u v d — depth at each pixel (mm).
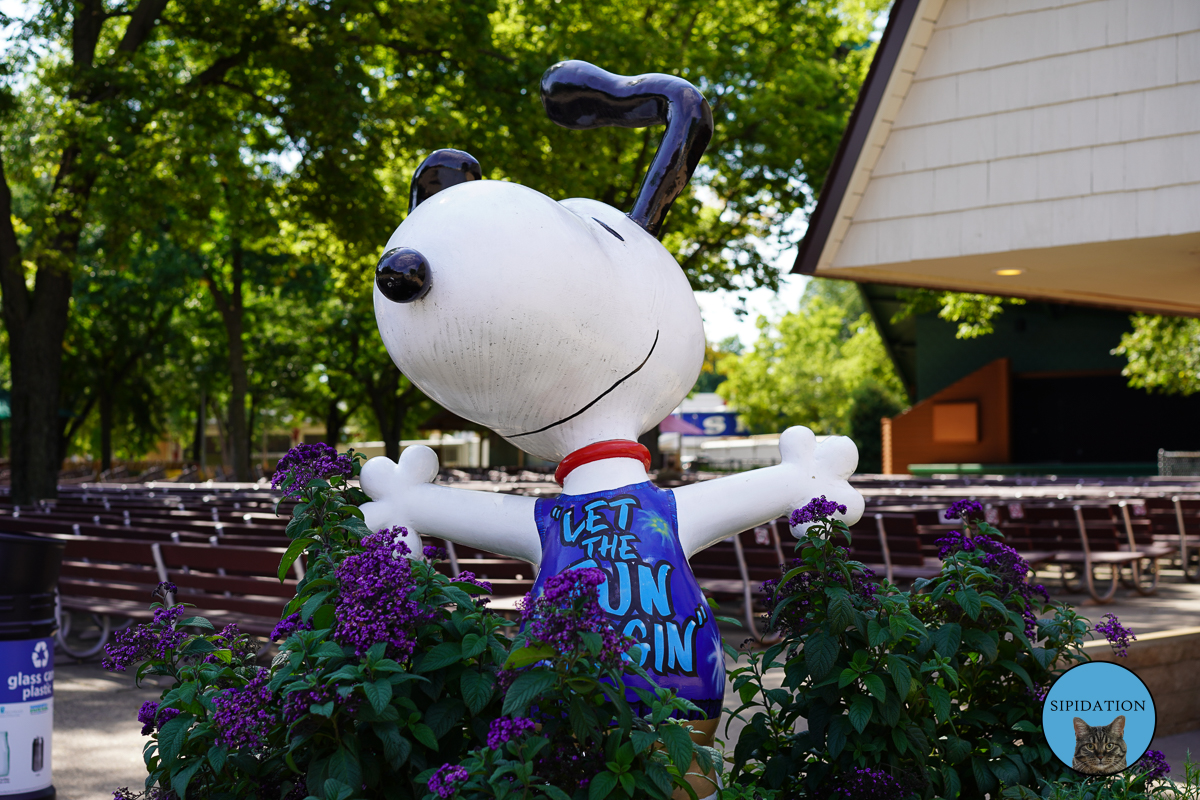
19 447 15781
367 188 16609
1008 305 32781
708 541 3135
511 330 2799
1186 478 23250
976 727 3150
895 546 8906
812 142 21781
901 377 44000
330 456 2900
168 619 2627
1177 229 6492
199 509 12836
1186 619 9211
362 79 16094
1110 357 37344
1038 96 7016
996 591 3117
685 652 2791
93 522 10516
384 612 2338
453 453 55531
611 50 18047
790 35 22078
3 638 4160
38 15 15211
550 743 2252
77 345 38031
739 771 3197
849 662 2812
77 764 5262
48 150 15172
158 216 15117
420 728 2365
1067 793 2900
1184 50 6480
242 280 31031
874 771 2740
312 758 2375
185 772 2330
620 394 3029
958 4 7324
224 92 16828
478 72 16812
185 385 46719
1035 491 16859
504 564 7676
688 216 21828
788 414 54500
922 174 7516
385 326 2984
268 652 7156
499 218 2820
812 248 7941
